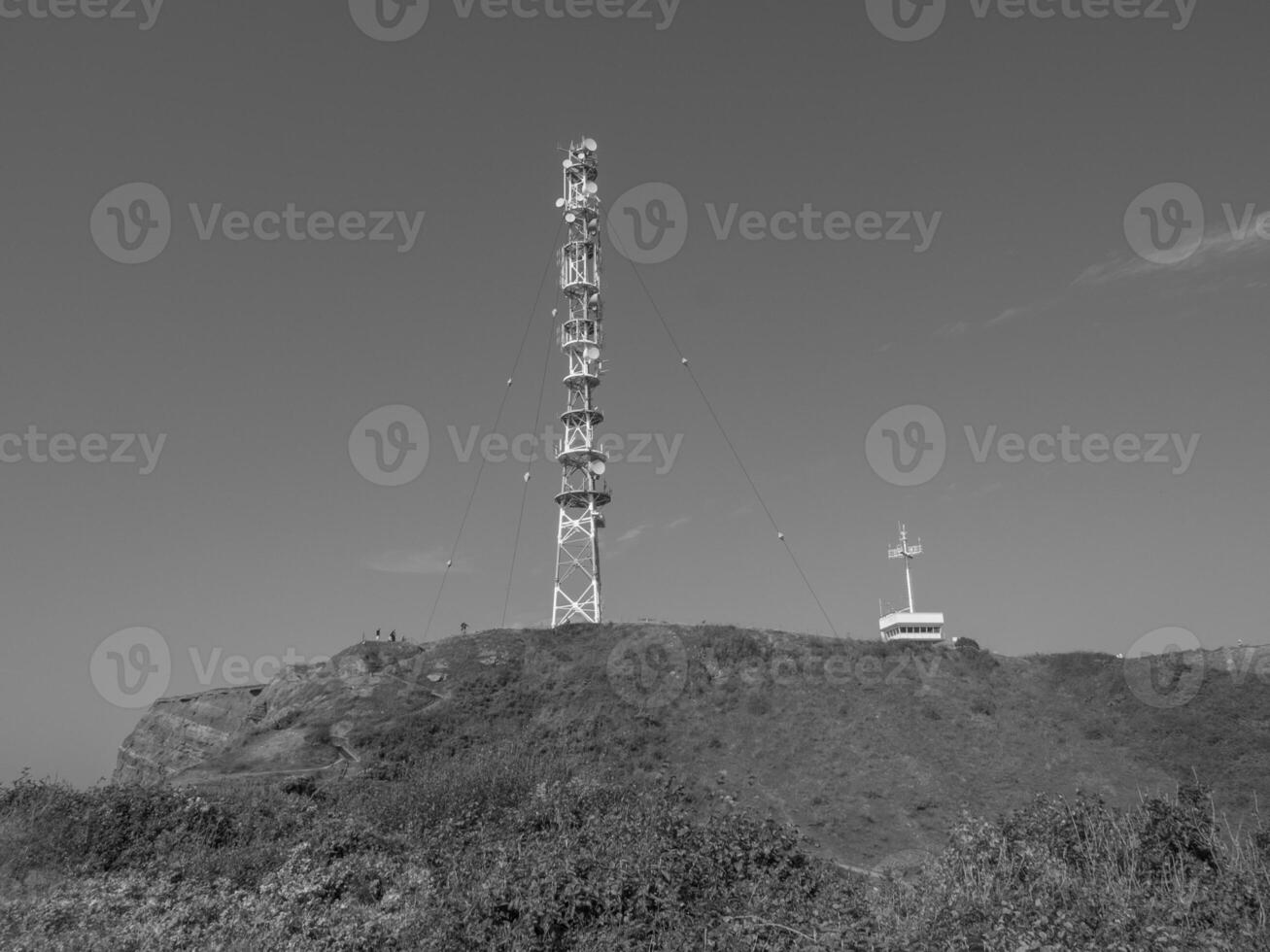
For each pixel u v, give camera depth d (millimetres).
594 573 53844
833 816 33875
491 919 16516
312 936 15844
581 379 56500
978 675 43781
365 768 35500
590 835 21062
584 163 60969
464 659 46500
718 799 34000
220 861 21438
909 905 16562
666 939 15883
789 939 15453
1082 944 13898
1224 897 15922
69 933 16188
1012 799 34719
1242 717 38094
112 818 24125
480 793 27062
